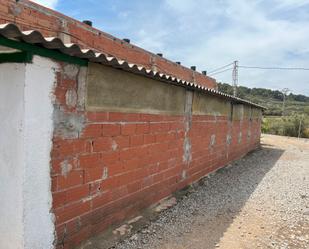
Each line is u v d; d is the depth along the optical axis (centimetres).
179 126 535
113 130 358
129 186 399
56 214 288
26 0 538
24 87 247
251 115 1209
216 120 748
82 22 679
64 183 294
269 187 690
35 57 251
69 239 306
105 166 350
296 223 478
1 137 263
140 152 418
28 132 252
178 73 1245
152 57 1016
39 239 270
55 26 605
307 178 822
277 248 384
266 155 1219
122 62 333
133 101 392
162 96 466
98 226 347
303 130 2428
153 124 446
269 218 491
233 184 683
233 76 3144
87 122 318
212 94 668
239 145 1030
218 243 384
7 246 266
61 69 279
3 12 495
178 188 550
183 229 417
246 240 400
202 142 657
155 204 471
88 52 281
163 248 360
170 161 509
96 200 340
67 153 295
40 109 261
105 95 340
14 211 258
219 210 507
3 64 258
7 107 258
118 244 353
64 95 285
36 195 264
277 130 2531
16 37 224
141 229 397
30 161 255
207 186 639
